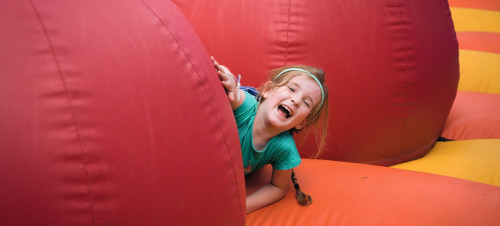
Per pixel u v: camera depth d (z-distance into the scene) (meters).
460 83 2.48
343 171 1.47
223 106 0.95
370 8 1.52
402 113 1.63
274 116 1.23
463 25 3.45
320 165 1.51
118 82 0.77
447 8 1.85
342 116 1.55
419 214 1.24
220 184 0.90
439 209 1.26
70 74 0.73
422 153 1.87
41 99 0.71
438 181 1.42
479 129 2.05
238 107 1.26
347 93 1.52
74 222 0.71
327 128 1.55
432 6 1.71
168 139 0.81
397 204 1.28
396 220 1.22
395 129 1.66
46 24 0.74
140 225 0.78
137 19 0.84
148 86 0.80
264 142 1.27
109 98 0.75
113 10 0.82
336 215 1.24
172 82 0.84
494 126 2.05
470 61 2.58
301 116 1.24
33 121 0.70
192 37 0.96
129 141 0.76
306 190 1.36
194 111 0.86
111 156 0.74
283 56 1.45
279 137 1.28
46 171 0.70
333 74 1.49
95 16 0.79
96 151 0.73
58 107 0.71
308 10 1.45
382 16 1.53
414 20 1.59
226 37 1.48
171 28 0.89
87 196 0.72
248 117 1.27
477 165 1.70
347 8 1.49
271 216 1.25
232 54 1.49
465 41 3.02
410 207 1.26
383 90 1.56
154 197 0.79
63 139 0.71
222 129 0.92
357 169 1.50
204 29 1.50
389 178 1.43
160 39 0.86
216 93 0.94
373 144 1.66
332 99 1.51
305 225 1.22
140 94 0.79
